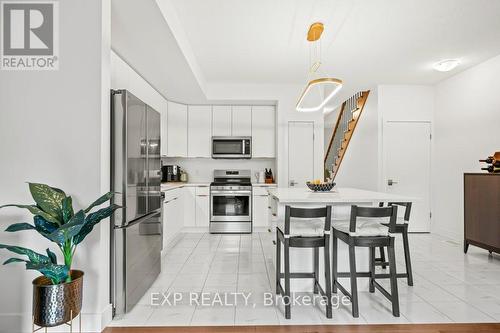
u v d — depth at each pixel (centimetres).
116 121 212
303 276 241
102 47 197
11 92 194
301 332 194
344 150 620
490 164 371
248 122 529
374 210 214
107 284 206
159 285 274
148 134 260
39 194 160
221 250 395
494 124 386
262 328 199
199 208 503
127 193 213
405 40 335
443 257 361
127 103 212
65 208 163
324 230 219
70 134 194
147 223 260
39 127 194
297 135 502
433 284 275
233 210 502
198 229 508
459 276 296
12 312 191
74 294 167
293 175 501
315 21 292
